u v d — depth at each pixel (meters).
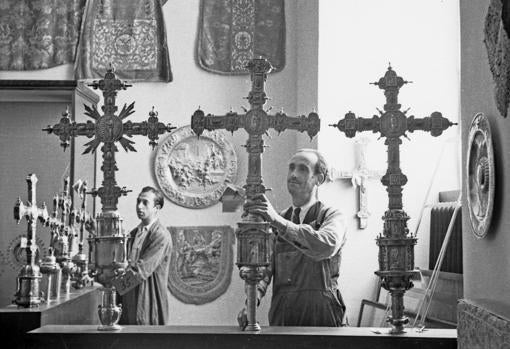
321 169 3.85
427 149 7.71
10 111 8.13
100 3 8.46
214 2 8.58
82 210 4.90
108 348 3.06
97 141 3.32
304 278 3.62
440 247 7.05
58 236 4.21
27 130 8.12
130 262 5.52
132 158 8.31
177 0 8.60
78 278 4.71
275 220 3.23
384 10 7.85
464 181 3.25
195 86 8.48
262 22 8.52
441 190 7.68
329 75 7.80
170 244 5.76
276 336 3.02
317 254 3.38
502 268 2.62
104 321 3.17
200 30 8.52
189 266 8.21
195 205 8.25
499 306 2.60
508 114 2.50
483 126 2.81
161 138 8.34
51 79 8.38
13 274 7.99
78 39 8.41
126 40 8.44
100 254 3.21
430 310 6.31
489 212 2.73
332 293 3.64
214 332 3.06
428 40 7.81
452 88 7.77
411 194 7.68
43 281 3.99
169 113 8.43
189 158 8.32
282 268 3.65
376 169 7.69
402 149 7.71
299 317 3.60
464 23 3.27
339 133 7.74
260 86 3.28
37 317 3.23
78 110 7.74
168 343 3.04
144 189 5.83
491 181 2.71
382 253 3.20
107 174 3.30
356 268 7.65
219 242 8.23
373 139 7.71
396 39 7.81
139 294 5.54
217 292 8.16
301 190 3.81
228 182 8.27
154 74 8.41
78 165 7.41
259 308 7.93
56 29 8.42
